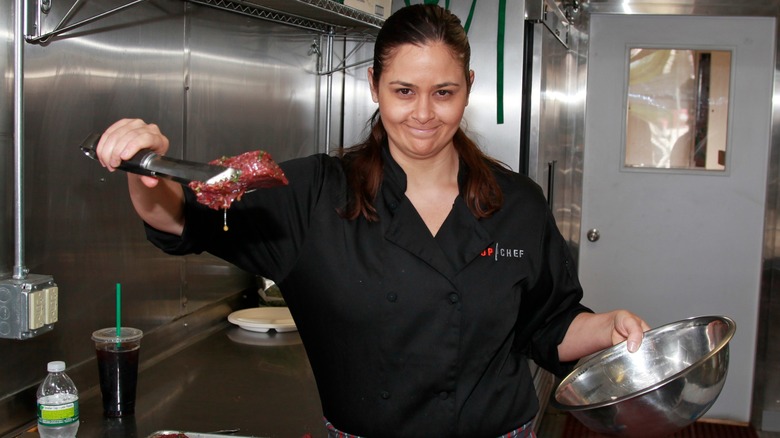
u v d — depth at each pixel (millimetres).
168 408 1722
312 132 2924
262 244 1378
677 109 3709
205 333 2383
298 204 1391
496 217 1437
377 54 1330
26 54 1624
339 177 1418
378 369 1389
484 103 2777
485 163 1487
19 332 1535
